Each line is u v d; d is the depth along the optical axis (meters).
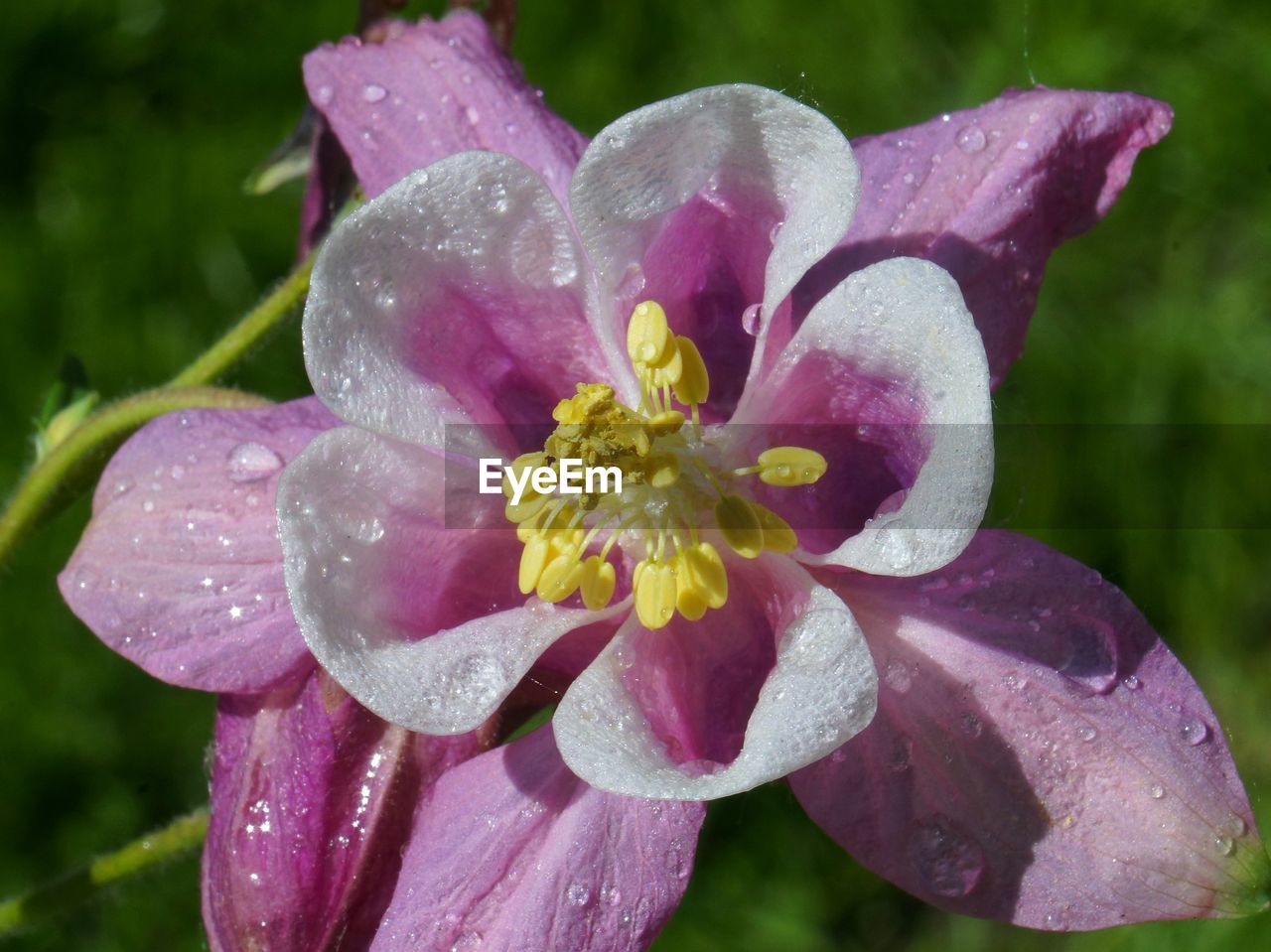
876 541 0.14
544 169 0.16
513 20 0.19
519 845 0.15
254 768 0.16
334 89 0.17
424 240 0.15
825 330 0.15
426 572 0.15
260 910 0.15
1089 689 0.15
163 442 0.16
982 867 0.15
